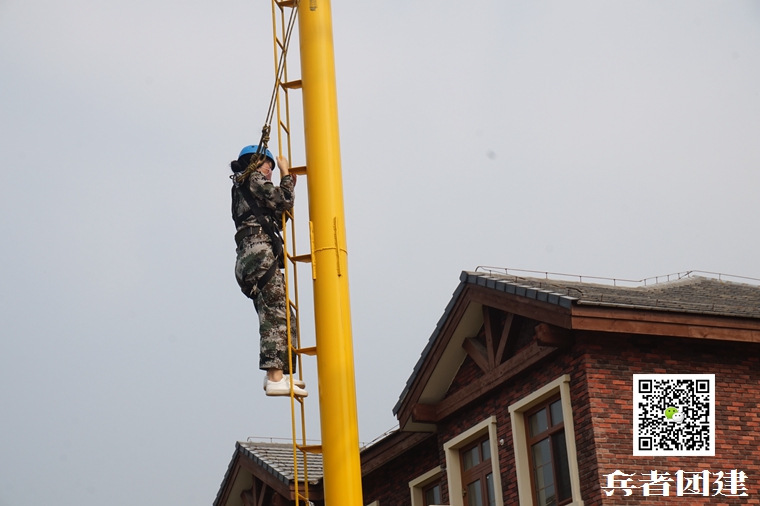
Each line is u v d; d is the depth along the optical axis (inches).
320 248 361.7
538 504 690.2
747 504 659.4
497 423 733.3
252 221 381.7
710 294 826.2
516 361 711.7
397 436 849.5
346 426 342.6
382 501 894.4
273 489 946.7
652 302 681.6
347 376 349.1
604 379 658.2
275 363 368.8
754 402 690.2
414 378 789.2
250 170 382.3
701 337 669.9
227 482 1019.3
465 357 781.3
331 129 374.9
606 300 665.6
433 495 843.4
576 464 653.3
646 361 673.6
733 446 671.8
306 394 372.5
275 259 381.4
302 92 380.8
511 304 703.1
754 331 686.5
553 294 657.0
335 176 370.6
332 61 385.1
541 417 703.1
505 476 714.8
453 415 781.3
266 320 374.0
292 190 380.5
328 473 339.0
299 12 388.2
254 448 989.8
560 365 681.6
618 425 650.2
